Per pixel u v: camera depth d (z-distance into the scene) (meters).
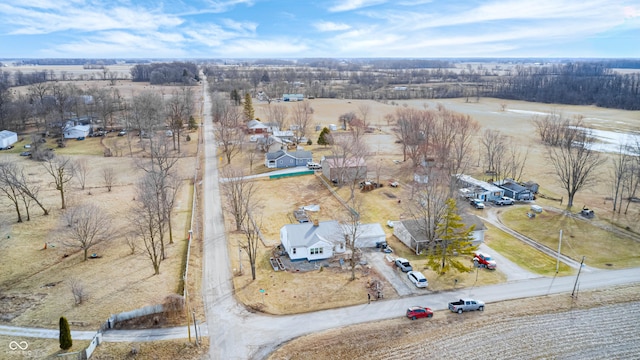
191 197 77.62
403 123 108.38
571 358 35.72
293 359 35.28
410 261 53.91
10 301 42.72
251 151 107.44
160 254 54.22
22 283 46.44
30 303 42.38
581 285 47.91
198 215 68.69
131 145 112.44
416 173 85.06
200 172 92.00
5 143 107.81
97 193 76.75
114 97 163.38
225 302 43.78
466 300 42.56
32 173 87.00
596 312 42.47
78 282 46.19
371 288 46.81
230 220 66.69
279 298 44.69
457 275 50.03
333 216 68.56
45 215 65.50
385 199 77.00
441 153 92.06
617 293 46.06
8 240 56.84
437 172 80.00
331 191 80.88
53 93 158.88
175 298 41.09
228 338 37.94
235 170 87.88
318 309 42.66
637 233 62.53
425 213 61.38
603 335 38.84
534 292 46.31
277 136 121.19
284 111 161.50
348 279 48.91
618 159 100.12
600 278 49.53
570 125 135.88
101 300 42.97
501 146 97.50
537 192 81.75
